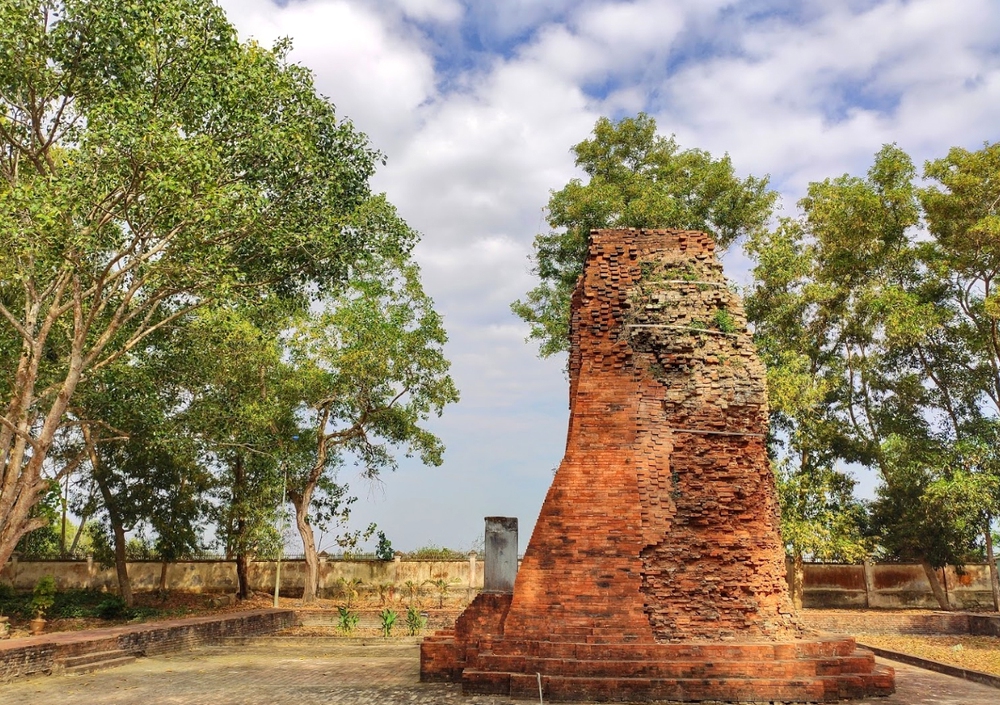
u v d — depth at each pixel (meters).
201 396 23.59
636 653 11.34
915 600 28.45
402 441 30.36
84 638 16.16
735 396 13.25
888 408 29.44
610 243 14.33
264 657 17.89
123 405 21.02
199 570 31.05
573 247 28.70
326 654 18.64
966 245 24.16
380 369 28.02
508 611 12.53
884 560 29.14
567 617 11.86
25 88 17.62
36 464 18.36
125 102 16.11
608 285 13.95
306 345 28.17
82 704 11.57
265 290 20.88
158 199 16.52
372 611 25.27
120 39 17.36
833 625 23.03
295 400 28.19
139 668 15.84
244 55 18.41
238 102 17.95
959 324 27.30
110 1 16.91
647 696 10.80
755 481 12.91
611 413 13.06
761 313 28.11
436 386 29.77
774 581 12.48
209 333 22.91
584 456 12.80
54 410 18.30
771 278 27.20
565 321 28.92
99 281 17.81
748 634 11.99
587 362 13.45
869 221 26.80
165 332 22.84
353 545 30.59
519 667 11.42
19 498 18.55
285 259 19.80
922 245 27.25
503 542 13.80
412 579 31.12
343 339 28.08
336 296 21.73
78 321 18.55
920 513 27.50
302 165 18.73
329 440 30.09
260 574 31.61
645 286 13.94
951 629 22.55
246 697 11.95
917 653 17.23
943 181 24.41
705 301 13.89
